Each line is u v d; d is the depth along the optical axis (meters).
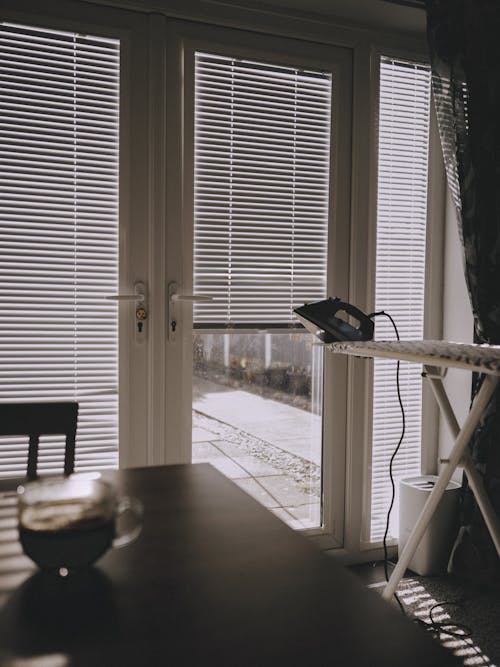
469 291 2.47
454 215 2.79
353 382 2.68
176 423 2.46
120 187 2.30
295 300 2.59
